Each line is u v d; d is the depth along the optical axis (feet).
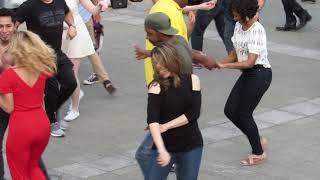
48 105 29.12
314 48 44.52
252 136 26.48
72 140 29.53
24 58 21.08
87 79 37.78
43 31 28.58
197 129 20.40
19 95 21.27
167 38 21.06
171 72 19.66
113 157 27.66
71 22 30.55
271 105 33.88
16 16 27.37
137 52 22.67
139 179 25.44
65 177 25.61
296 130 30.58
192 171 20.27
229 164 26.91
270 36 47.44
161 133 19.99
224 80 38.14
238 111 26.27
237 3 25.20
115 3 48.08
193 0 39.52
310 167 26.53
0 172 23.90
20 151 21.63
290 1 48.37
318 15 53.72
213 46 45.57
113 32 49.06
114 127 31.14
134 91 36.45
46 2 28.71
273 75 38.73
